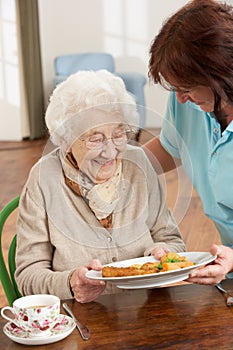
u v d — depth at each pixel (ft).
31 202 6.40
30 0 27.71
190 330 5.19
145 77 29.04
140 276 5.32
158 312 5.53
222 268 5.74
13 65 28.12
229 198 6.72
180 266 5.54
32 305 5.25
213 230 15.75
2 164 24.17
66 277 5.97
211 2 5.51
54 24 30.60
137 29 30.96
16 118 28.58
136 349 4.90
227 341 5.00
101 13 30.81
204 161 6.96
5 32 27.78
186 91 5.65
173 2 30.58
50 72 30.73
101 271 5.73
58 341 5.06
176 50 5.41
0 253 6.70
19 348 4.97
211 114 6.39
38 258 6.40
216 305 5.63
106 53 29.27
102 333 5.18
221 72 5.32
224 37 5.31
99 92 5.90
